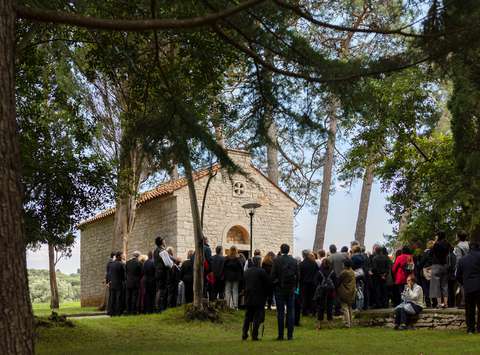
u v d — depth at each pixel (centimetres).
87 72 1150
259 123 812
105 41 1021
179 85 962
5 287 436
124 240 2427
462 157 1416
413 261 1580
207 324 1499
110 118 2055
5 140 455
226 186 2673
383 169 2091
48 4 745
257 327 1235
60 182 1356
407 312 1418
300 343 1159
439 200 1620
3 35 471
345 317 1484
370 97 755
